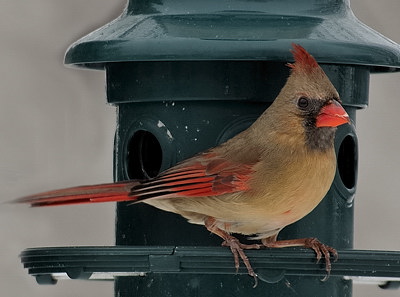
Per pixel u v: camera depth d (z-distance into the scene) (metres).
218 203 10.45
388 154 14.02
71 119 13.77
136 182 10.48
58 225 13.34
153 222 11.14
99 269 10.05
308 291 10.95
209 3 10.89
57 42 14.07
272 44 10.38
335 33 10.73
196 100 10.97
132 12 11.32
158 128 11.11
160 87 11.03
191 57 10.37
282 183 10.33
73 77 13.99
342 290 11.18
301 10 10.92
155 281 10.97
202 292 10.83
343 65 11.20
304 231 11.12
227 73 10.88
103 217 13.43
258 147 10.48
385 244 13.59
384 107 14.25
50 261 10.27
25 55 14.02
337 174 11.29
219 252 9.99
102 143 13.73
